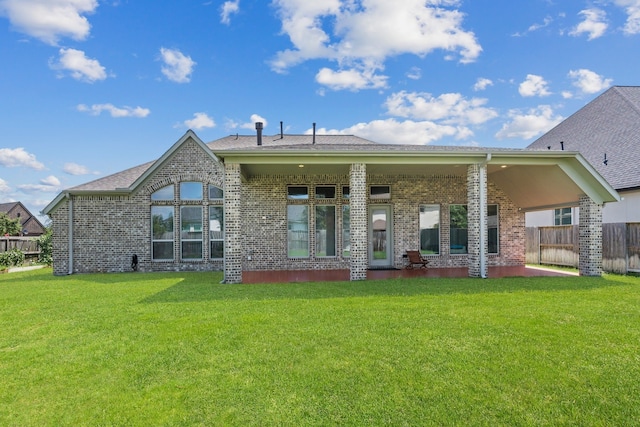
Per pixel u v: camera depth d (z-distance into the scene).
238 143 17.16
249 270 13.70
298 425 3.12
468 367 4.12
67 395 3.69
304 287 9.23
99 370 4.23
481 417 3.18
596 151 16.72
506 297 7.67
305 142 16.92
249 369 4.17
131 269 14.25
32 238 21.66
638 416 3.19
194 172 14.46
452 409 3.31
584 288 8.77
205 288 9.32
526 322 5.76
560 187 11.87
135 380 3.98
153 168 14.30
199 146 14.55
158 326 5.82
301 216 14.05
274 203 13.88
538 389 3.63
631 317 6.05
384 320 5.94
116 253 14.29
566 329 5.40
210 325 5.79
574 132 19.41
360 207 10.59
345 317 6.16
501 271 12.77
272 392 3.66
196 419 3.22
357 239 10.55
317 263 13.92
